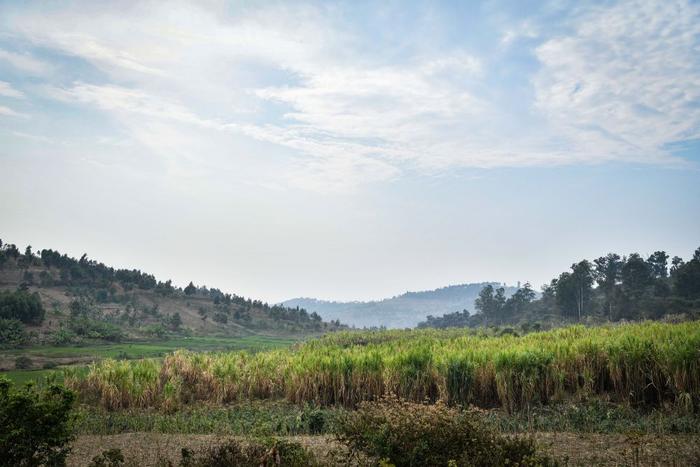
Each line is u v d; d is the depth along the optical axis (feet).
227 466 29.81
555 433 42.01
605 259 350.64
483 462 26.02
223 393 67.67
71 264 431.43
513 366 55.67
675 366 49.37
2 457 27.61
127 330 291.99
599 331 82.43
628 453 34.32
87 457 38.52
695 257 299.17
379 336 161.79
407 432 27.55
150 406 64.80
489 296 419.54
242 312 433.89
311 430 47.88
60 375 93.30
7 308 238.27
